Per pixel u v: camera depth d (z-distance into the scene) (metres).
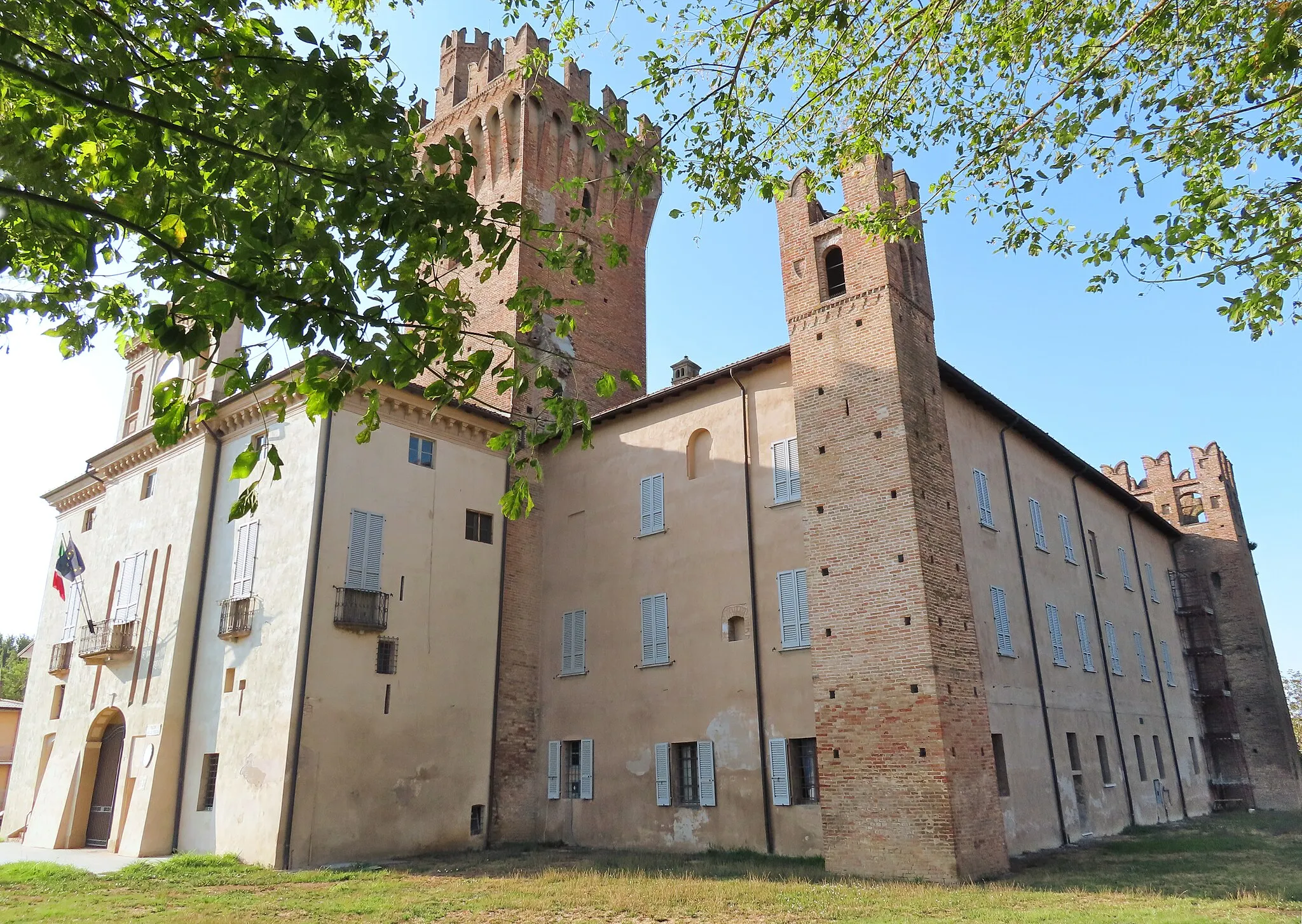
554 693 29.03
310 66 7.83
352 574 25.06
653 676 26.52
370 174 7.76
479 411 29.59
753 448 26.03
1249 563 46.72
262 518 26.23
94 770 28.75
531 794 28.27
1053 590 29.77
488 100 37.75
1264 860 21.92
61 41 8.48
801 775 22.97
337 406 8.17
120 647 28.55
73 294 9.80
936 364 24.28
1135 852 23.72
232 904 16.98
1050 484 32.44
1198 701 42.62
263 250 7.17
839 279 24.95
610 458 30.08
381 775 24.38
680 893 16.98
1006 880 18.64
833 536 22.20
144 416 33.88
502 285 35.06
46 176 7.51
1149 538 43.19
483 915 15.61
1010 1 13.59
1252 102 11.82
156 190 7.95
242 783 23.55
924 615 20.08
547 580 30.58
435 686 26.39
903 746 19.62
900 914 14.76
